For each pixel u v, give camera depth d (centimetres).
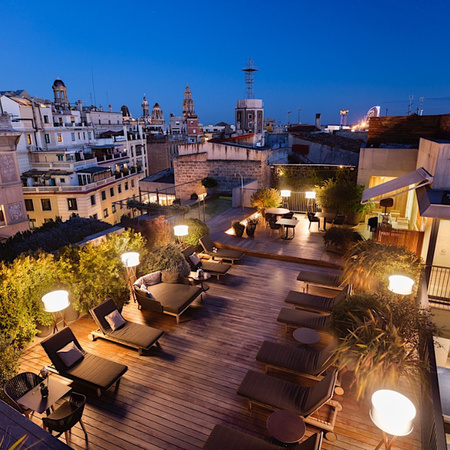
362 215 1553
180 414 554
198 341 749
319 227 1491
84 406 529
